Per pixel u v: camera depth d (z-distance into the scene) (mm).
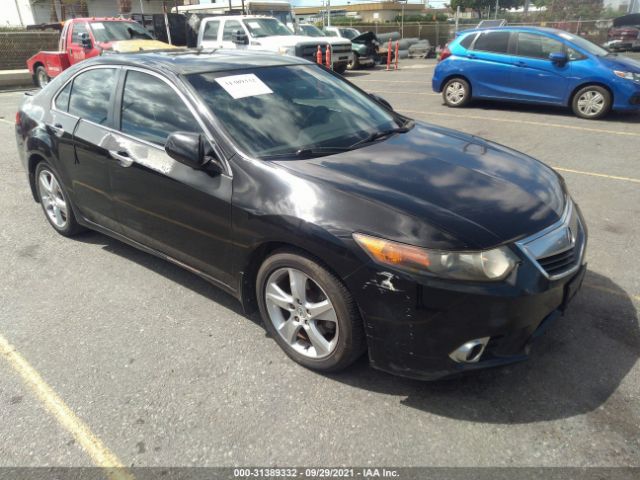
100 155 3629
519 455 2230
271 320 2906
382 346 2443
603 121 8961
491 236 2338
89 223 4148
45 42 20328
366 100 3951
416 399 2574
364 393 2625
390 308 2346
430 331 2318
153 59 3594
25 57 19828
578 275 2646
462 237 2295
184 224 3160
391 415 2473
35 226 4898
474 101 11383
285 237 2584
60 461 2262
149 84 3424
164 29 17641
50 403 2598
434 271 2258
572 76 9125
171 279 3836
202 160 2873
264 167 2771
